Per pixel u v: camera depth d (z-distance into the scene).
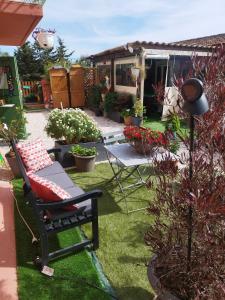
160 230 1.88
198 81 1.26
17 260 2.57
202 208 1.39
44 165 3.86
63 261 2.58
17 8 3.65
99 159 5.45
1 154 5.34
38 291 2.23
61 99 12.75
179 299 1.69
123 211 3.56
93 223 2.69
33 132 8.02
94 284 2.32
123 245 2.88
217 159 1.49
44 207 2.33
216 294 1.53
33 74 21.44
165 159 1.71
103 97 10.73
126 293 2.26
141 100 8.73
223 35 13.68
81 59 15.91
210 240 1.59
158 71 10.26
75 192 3.04
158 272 1.90
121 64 10.15
